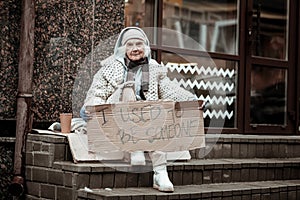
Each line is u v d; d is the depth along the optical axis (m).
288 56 7.29
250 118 6.89
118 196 4.20
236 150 5.82
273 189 5.18
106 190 4.40
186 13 7.15
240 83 6.84
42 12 5.29
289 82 7.26
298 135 7.24
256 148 5.98
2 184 5.07
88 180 4.39
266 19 7.17
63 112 5.34
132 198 4.25
